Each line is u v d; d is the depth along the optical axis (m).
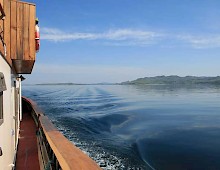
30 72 9.84
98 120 27.91
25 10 7.05
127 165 11.95
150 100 66.81
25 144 9.43
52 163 5.02
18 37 6.89
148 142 17.11
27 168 6.80
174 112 38.19
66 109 39.47
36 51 7.45
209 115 34.50
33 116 14.50
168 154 14.12
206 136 19.42
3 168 4.39
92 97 77.75
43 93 98.56
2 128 4.22
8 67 5.45
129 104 52.94
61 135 5.45
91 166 3.14
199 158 13.27
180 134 20.28
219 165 12.23
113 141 17.34
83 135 19.19
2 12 4.11
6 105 4.89
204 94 97.38
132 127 23.98
